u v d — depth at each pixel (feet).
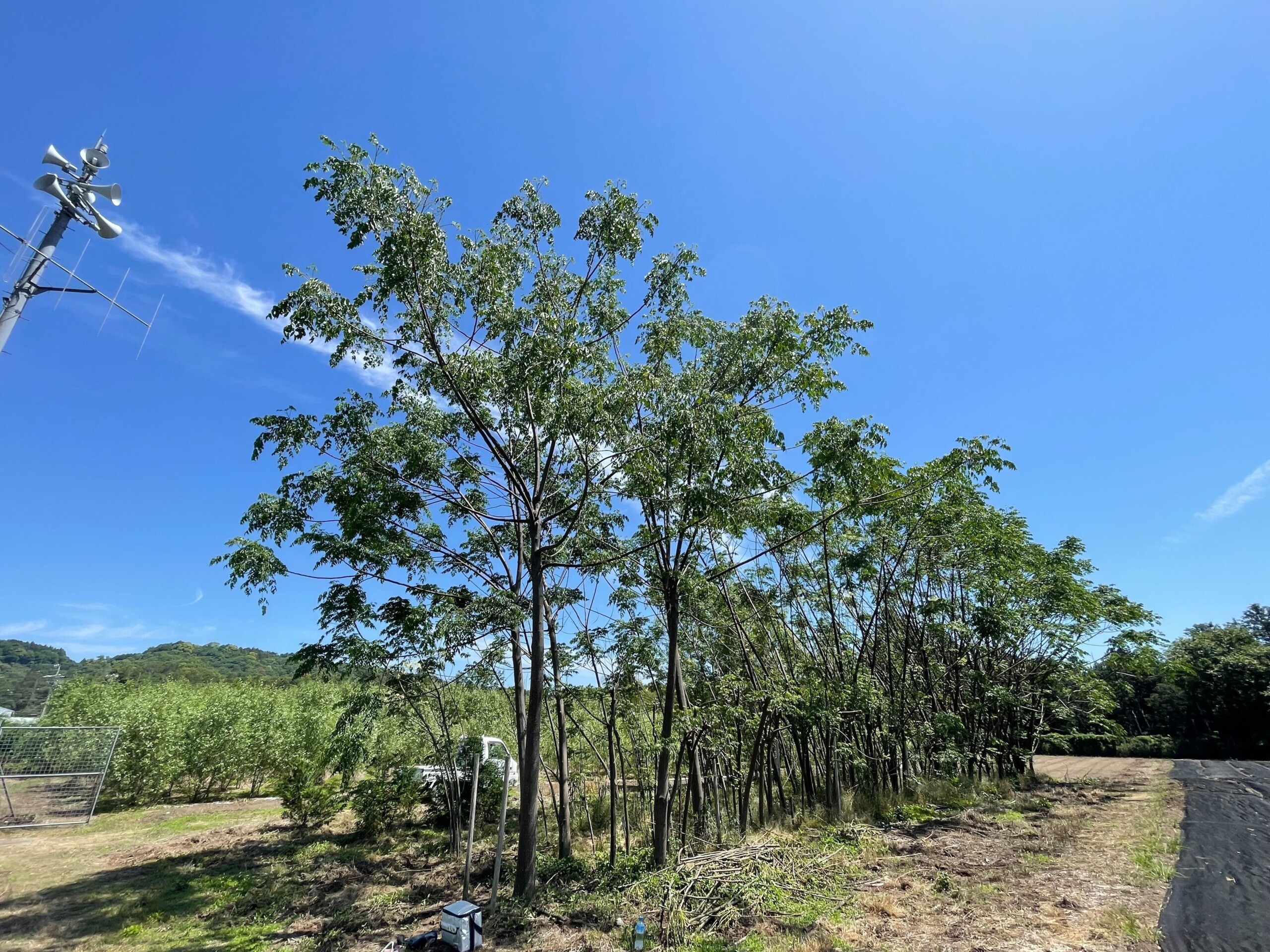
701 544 28.76
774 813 36.58
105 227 24.93
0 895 26.45
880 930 18.70
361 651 27.78
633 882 24.04
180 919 23.43
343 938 20.84
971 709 51.80
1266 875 23.49
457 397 25.67
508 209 26.55
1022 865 25.89
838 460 25.14
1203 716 108.99
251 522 26.68
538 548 25.30
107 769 47.44
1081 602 50.96
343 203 22.31
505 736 43.32
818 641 44.11
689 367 26.73
